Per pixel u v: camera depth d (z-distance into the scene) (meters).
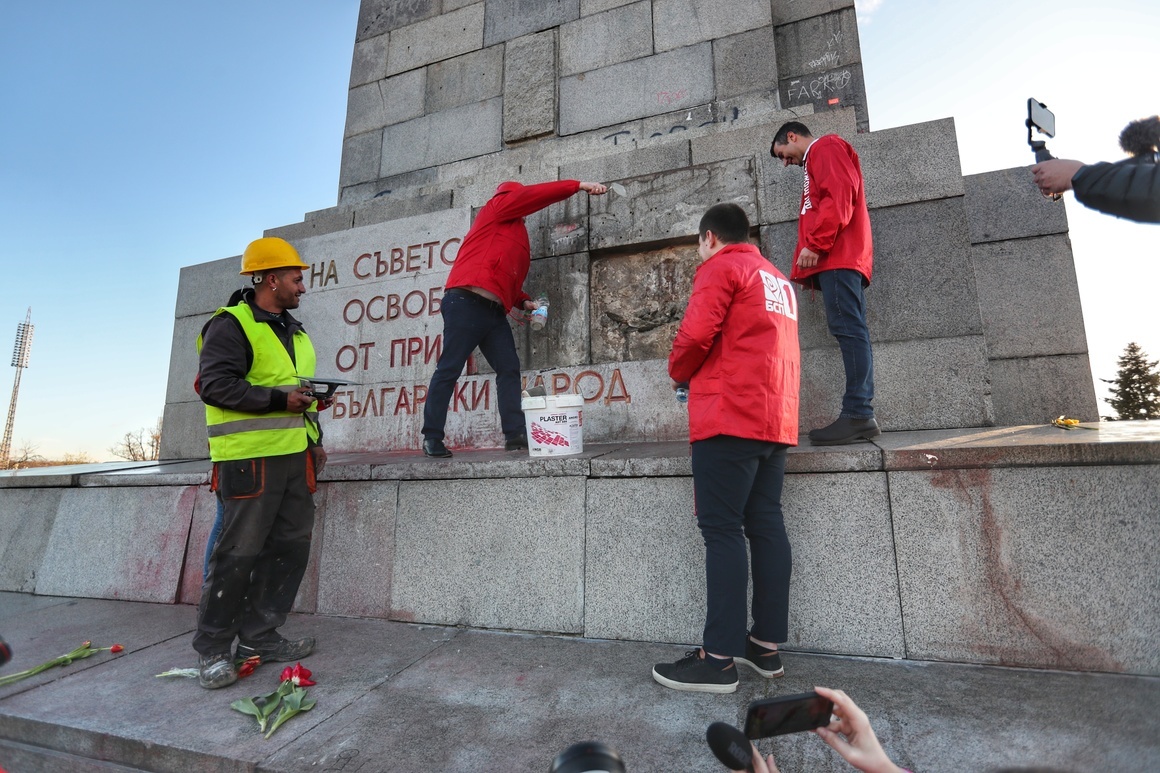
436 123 6.94
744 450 2.43
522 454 4.22
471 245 4.43
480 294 4.35
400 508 3.68
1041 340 4.61
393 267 5.64
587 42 6.39
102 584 4.36
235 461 2.80
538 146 6.35
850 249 3.53
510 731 2.23
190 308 6.66
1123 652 2.37
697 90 5.86
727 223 2.75
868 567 2.78
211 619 2.79
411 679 2.74
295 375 3.03
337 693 2.62
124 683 2.85
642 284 5.02
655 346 4.90
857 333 3.44
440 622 3.47
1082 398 4.45
